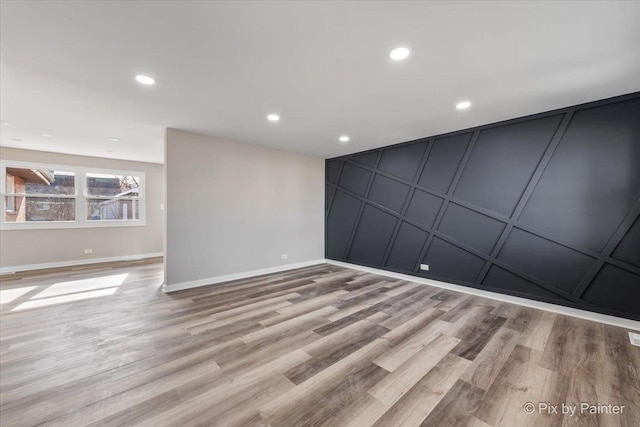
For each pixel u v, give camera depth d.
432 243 4.29
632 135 2.71
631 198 2.71
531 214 3.33
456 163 4.02
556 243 3.15
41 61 2.10
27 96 2.75
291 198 5.47
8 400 1.64
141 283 4.32
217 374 1.92
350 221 5.62
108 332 2.58
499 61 2.16
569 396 1.69
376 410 1.58
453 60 2.14
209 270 4.28
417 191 4.49
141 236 6.55
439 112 3.27
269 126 3.80
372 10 1.58
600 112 2.88
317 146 5.00
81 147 5.03
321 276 4.81
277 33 1.79
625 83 2.51
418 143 4.48
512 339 2.44
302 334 2.54
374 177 5.16
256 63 2.17
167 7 1.54
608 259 2.81
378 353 2.20
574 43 1.92
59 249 5.51
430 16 1.64
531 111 3.23
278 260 5.24
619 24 1.71
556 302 3.13
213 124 3.70
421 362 2.07
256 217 4.90
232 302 3.42
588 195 2.95
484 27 1.75
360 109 3.17
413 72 2.33
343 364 2.05
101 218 6.05
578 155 3.01
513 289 3.46
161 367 2.00
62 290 3.94
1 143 4.73
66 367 2.00
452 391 1.74
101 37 1.81
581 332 2.57
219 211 4.41
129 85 2.53
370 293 3.80
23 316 2.96
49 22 1.65
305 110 3.20
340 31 1.78
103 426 1.45
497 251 3.60
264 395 1.70
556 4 1.54
